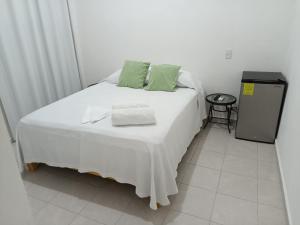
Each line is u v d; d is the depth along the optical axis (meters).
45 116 2.12
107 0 3.36
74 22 3.68
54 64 3.40
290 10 2.51
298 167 1.58
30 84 3.10
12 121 2.90
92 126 1.87
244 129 2.73
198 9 2.90
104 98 2.61
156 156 1.61
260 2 2.60
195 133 2.71
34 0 2.99
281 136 2.37
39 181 2.16
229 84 3.08
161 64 3.12
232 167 2.27
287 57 2.54
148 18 3.22
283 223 1.64
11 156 0.82
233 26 2.81
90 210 1.81
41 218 1.75
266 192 1.93
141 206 1.83
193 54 3.13
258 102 2.54
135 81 3.00
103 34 3.61
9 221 0.84
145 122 1.83
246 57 2.87
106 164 1.84
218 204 1.82
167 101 2.41
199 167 2.29
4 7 2.65
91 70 3.97
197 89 2.86
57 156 2.04
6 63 2.76
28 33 2.97
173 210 1.78
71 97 2.66
